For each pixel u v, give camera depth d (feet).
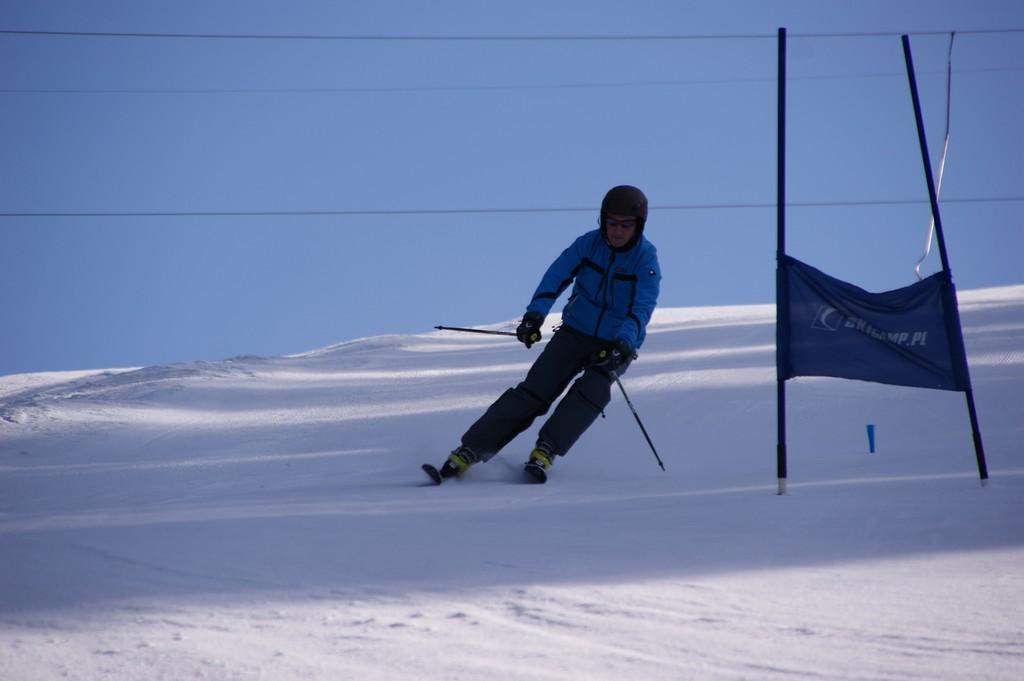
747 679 25.62
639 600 33.40
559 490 70.23
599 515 54.24
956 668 26.40
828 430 111.96
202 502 68.23
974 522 49.49
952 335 65.87
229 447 126.21
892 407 124.77
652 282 82.17
